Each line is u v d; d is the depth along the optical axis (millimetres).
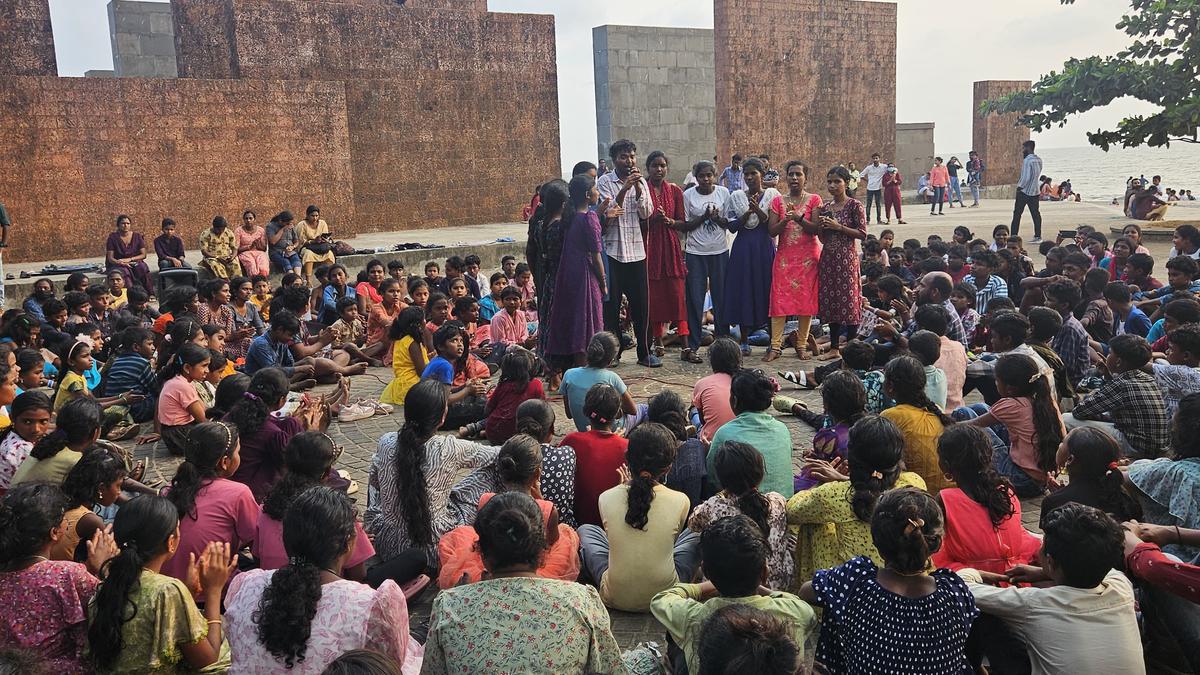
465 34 22906
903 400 5180
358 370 9344
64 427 5016
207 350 6871
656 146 27734
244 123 19391
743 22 27172
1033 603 3344
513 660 2979
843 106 29547
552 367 8453
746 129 27828
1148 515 4391
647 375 8930
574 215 8148
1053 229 20547
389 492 4727
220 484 4379
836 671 3354
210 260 15195
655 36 27156
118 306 12047
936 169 26141
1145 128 17156
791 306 9250
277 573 3240
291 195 20094
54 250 17672
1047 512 4172
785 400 7332
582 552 4711
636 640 4230
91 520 4320
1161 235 17938
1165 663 3752
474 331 9992
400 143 22375
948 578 3213
